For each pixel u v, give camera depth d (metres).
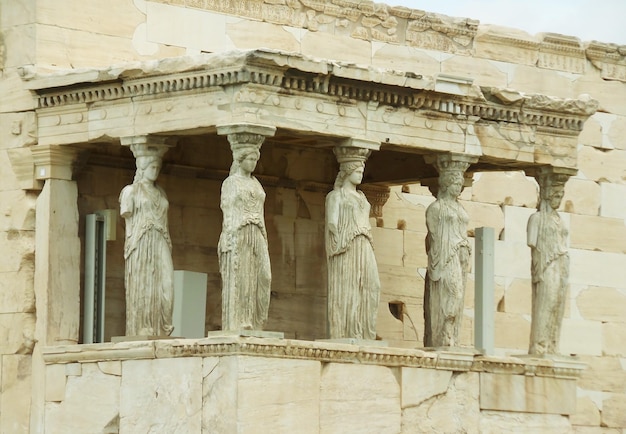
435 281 25.08
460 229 25.12
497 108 25.44
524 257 29.67
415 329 28.38
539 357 25.84
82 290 25.31
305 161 27.20
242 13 26.59
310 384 23.41
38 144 25.06
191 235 26.22
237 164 23.38
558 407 25.84
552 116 25.94
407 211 28.45
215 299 26.39
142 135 24.12
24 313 25.05
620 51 30.84
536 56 30.03
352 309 24.11
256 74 23.19
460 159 25.12
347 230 24.17
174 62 23.69
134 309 24.02
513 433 25.41
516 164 26.03
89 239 25.30
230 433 22.72
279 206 27.02
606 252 30.44
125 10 25.64
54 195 24.98
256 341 22.84
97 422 24.08
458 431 24.84
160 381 23.48
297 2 27.14
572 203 30.22
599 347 30.20
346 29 27.69
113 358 23.95
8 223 25.28
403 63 28.31
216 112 23.42
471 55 29.23
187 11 26.11
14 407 25.02
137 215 24.09
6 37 25.39
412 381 24.41
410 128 24.73
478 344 26.22
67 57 25.23
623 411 30.31
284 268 27.00
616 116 30.80
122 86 24.23
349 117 24.16
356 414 23.84
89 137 24.61
